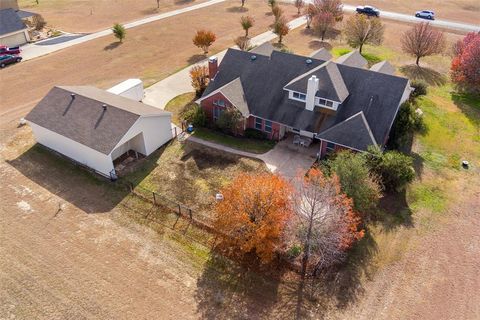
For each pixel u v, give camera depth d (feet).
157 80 163.63
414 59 187.01
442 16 249.14
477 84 149.18
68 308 74.28
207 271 81.41
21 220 93.66
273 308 74.23
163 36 217.77
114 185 104.83
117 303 75.10
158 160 114.52
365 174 85.51
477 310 73.97
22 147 120.26
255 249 84.23
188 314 73.10
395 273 81.10
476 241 88.69
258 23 240.53
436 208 97.76
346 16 251.80
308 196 79.61
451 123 134.10
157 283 78.84
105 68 178.19
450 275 80.74
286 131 126.31
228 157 115.55
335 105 113.39
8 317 72.74
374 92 112.78
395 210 96.73
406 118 115.14
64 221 93.40
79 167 111.55
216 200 95.40
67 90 120.88
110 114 109.50
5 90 158.51
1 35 197.36
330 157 101.40
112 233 90.27
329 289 77.82
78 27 238.68
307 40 212.43
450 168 112.16
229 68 132.87
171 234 90.17
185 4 284.82
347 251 85.46
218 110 126.93
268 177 85.10
